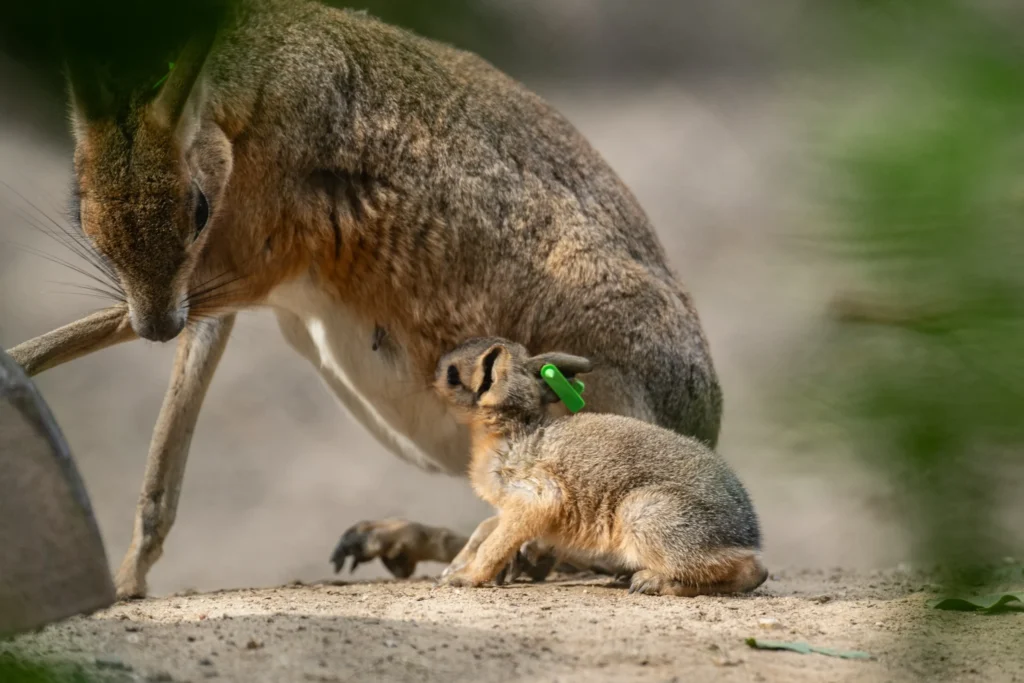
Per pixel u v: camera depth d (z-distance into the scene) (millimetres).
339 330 11195
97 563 5402
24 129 7504
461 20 4480
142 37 3129
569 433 9523
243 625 7070
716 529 9000
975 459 2400
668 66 39781
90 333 10258
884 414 2430
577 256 11508
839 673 6125
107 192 8633
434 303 11133
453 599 8797
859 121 2355
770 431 2656
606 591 9406
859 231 2350
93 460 24234
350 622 7238
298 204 10523
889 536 2646
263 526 22203
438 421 11477
